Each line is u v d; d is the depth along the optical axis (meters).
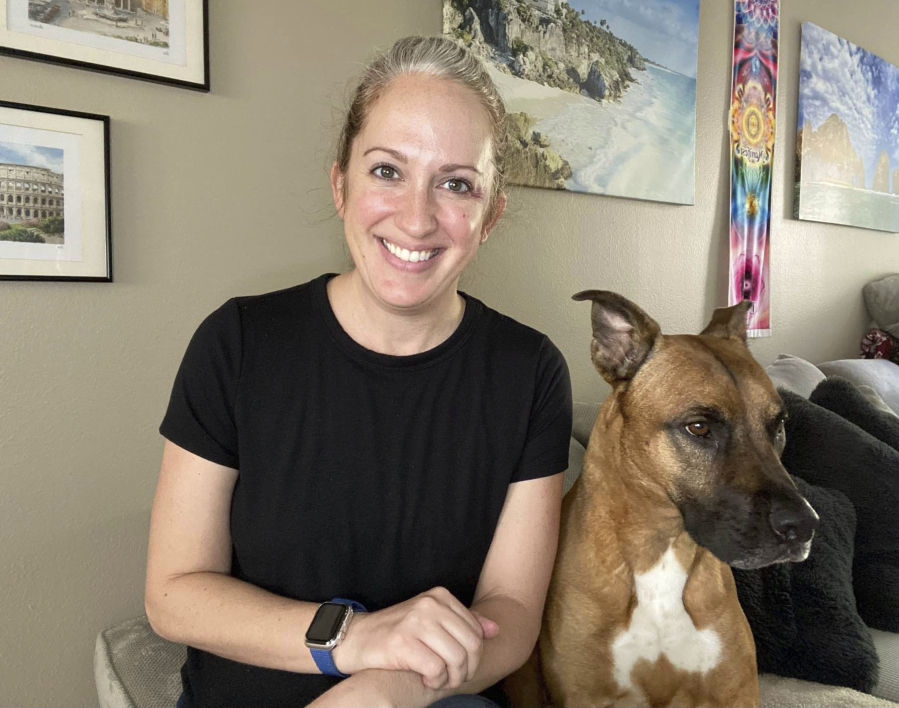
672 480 1.36
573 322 2.74
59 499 1.65
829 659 1.62
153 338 1.77
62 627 1.67
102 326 1.69
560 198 2.63
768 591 1.72
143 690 1.36
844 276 4.18
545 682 1.47
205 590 1.01
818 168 3.82
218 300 1.87
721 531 1.28
